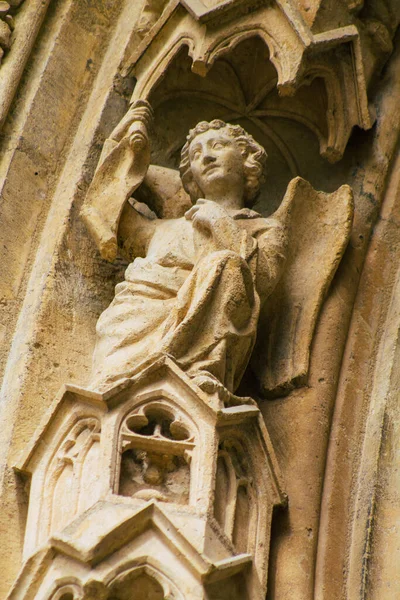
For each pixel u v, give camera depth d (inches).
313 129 394.6
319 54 377.4
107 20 450.9
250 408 303.6
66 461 294.4
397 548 309.4
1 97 410.3
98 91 422.3
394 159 395.5
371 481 323.6
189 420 290.8
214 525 272.4
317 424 330.3
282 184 399.9
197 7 387.5
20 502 306.0
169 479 285.6
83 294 362.0
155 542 263.7
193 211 337.7
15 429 319.9
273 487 305.3
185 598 254.5
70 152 408.8
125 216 362.6
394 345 351.6
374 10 403.2
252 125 405.4
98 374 308.8
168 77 397.7
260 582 289.3
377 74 410.6
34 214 389.1
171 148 402.9
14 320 359.9
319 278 354.9
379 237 377.4
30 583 263.4
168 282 331.9
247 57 394.9
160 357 297.9
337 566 310.2
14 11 443.2
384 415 336.2
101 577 256.2
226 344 307.3
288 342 345.1
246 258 323.3
